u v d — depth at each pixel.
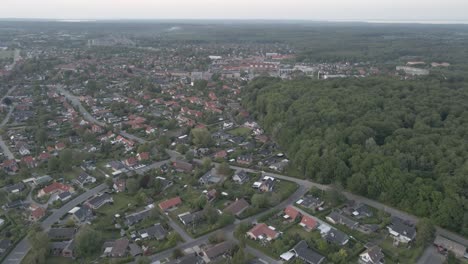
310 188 186.75
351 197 179.62
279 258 136.50
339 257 133.38
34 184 191.25
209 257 133.62
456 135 199.50
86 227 144.38
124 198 180.12
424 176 171.00
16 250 140.50
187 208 169.75
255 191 184.50
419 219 157.75
